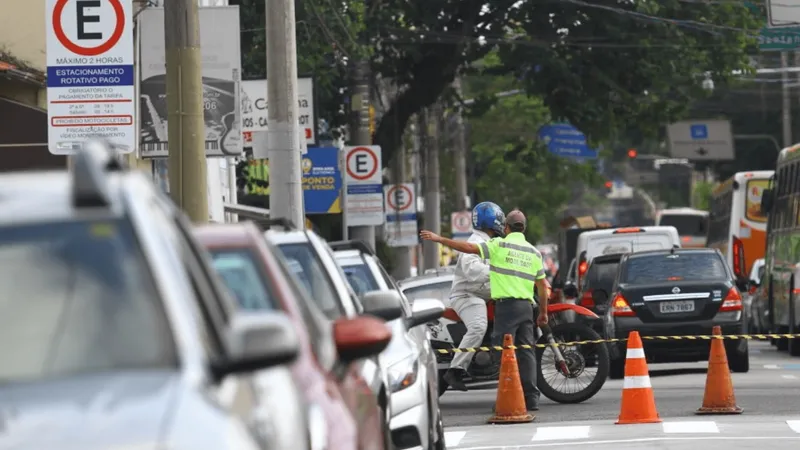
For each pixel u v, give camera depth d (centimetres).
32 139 4928
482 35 9138
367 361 1986
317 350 1623
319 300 2267
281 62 4775
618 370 5281
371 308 2095
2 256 1132
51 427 957
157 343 1082
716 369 3803
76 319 1095
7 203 1184
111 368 1066
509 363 3759
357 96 7925
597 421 3706
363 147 7606
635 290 5206
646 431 3409
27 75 4731
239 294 1630
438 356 4253
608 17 9050
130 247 1138
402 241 9462
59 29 3194
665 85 9250
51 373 1068
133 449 936
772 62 13900
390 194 9475
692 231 15075
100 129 3194
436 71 9175
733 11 9212
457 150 13450
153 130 4644
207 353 1111
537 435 3425
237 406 1076
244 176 9462
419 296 4784
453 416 4047
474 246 3862
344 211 7519
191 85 3641
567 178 14538
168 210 1285
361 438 1677
